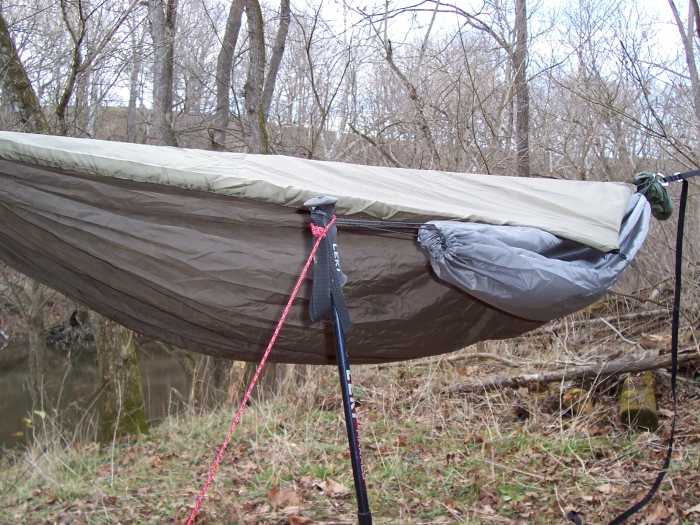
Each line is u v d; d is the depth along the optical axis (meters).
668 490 4.40
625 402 5.66
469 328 4.09
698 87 8.74
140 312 3.59
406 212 3.01
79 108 10.45
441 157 10.62
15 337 15.44
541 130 12.61
